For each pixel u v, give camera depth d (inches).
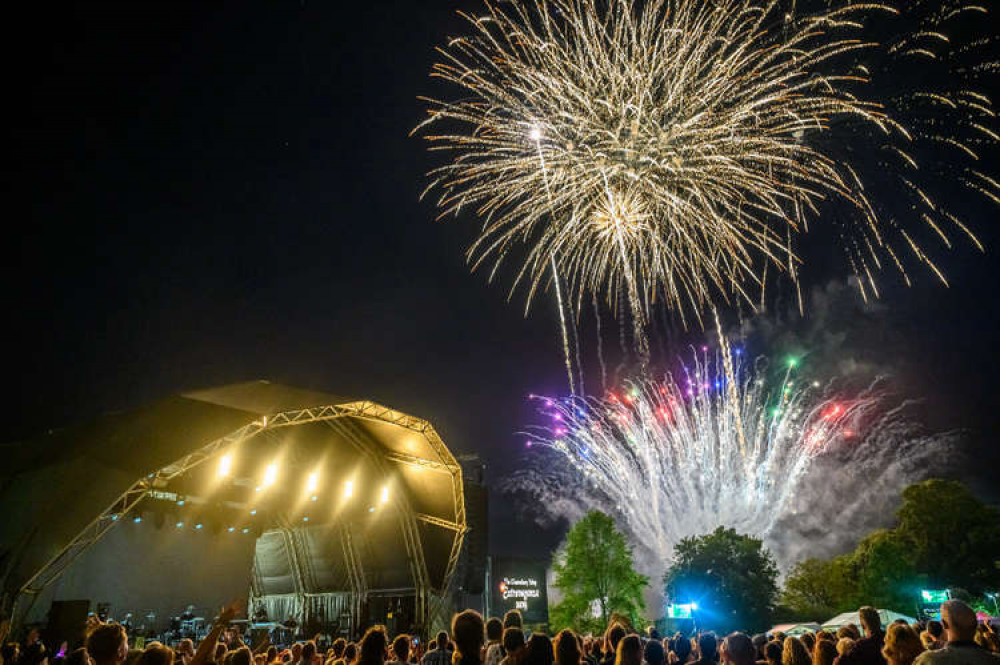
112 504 643.5
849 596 1863.9
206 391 824.3
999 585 1537.9
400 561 1142.3
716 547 1690.5
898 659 211.0
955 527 1643.7
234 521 1088.2
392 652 273.1
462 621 215.9
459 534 1057.5
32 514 656.4
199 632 994.7
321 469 1039.0
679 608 1678.2
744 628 1576.0
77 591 887.7
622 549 1663.4
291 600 1286.9
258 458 971.9
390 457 1032.2
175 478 933.8
